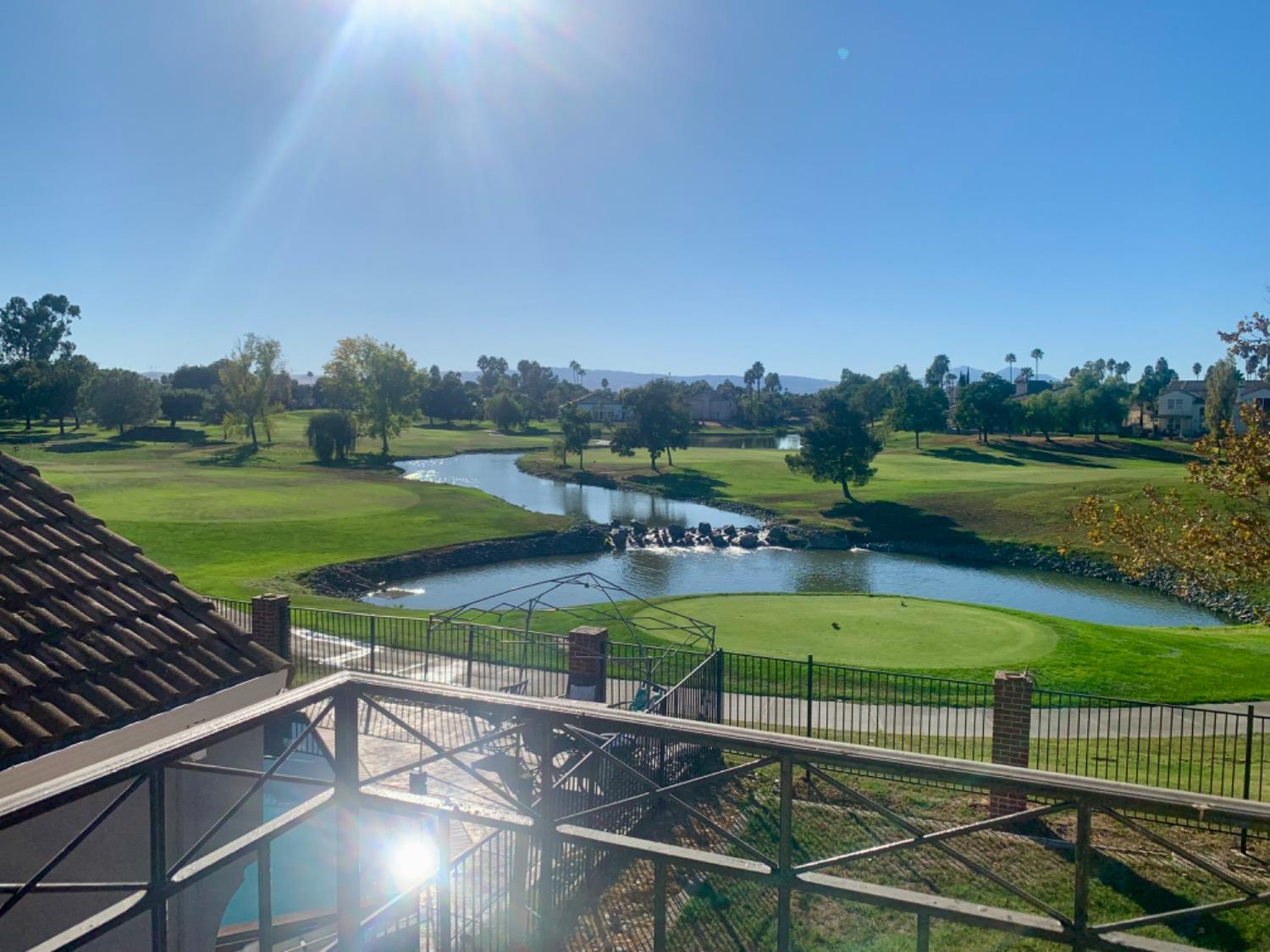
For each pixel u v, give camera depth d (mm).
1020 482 64250
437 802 4203
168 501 47188
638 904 8969
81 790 3199
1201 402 116812
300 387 174375
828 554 46719
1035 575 41750
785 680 16859
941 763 3318
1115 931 3215
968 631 21766
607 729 3730
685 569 41719
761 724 14469
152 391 103750
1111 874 9633
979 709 15586
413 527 44156
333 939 7293
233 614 21953
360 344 92125
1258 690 17156
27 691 6309
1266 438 13992
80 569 7871
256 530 40281
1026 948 8297
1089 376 145625
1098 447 99625
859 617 23344
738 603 25281
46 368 104625
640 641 18859
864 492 62312
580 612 23891
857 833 10617
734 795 11656
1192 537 14422
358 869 4379
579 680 14625
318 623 21688
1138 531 15234
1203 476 14602
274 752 12305
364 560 36375
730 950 8227
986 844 10352
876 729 14297
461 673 17547
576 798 9531
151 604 7844
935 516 52844
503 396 138875
